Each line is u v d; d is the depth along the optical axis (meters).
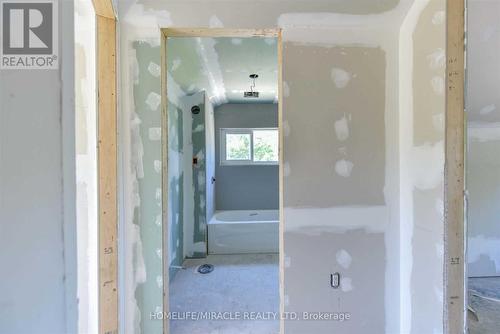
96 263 1.62
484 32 1.75
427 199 1.59
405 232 1.82
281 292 1.88
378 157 1.88
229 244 3.72
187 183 3.61
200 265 3.30
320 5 1.72
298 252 1.86
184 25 1.78
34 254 1.12
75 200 1.34
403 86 1.82
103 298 1.62
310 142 1.86
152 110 1.80
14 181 1.07
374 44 1.86
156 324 1.80
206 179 3.72
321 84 1.85
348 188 1.87
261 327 2.09
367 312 1.88
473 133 2.76
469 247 2.83
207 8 1.73
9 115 1.07
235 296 2.54
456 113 1.43
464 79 1.43
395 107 1.88
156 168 1.80
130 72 1.79
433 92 1.53
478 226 2.82
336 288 1.87
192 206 3.61
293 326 1.86
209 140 4.03
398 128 1.88
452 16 1.43
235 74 3.16
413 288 1.73
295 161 1.86
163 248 1.81
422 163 1.63
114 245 1.66
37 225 1.13
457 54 1.43
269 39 2.29
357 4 1.72
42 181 1.15
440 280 1.49
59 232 1.21
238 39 2.29
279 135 1.88
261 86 3.68
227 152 4.89
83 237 1.59
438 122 1.50
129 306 1.79
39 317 1.13
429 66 1.56
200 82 3.30
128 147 1.79
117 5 1.68
